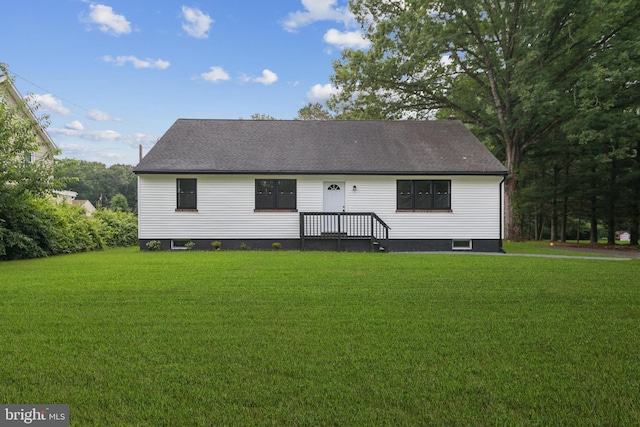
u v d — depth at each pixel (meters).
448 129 19.36
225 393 2.85
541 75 17.84
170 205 15.93
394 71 20.44
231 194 16.12
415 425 2.45
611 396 2.83
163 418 2.53
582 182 23.73
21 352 3.63
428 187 16.48
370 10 21.94
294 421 2.49
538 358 3.54
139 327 4.41
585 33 18.86
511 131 20.77
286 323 4.58
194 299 5.77
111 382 3.02
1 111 11.42
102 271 8.57
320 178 16.25
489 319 4.79
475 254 14.21
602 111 17.41
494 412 2.61
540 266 9.78
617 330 4.37
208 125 18.52
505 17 20.14
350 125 19.30
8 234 11.12
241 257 11.83
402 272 8.48
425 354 3.62
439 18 19.78
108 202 65.00
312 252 14.21
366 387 2.95
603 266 9.90
